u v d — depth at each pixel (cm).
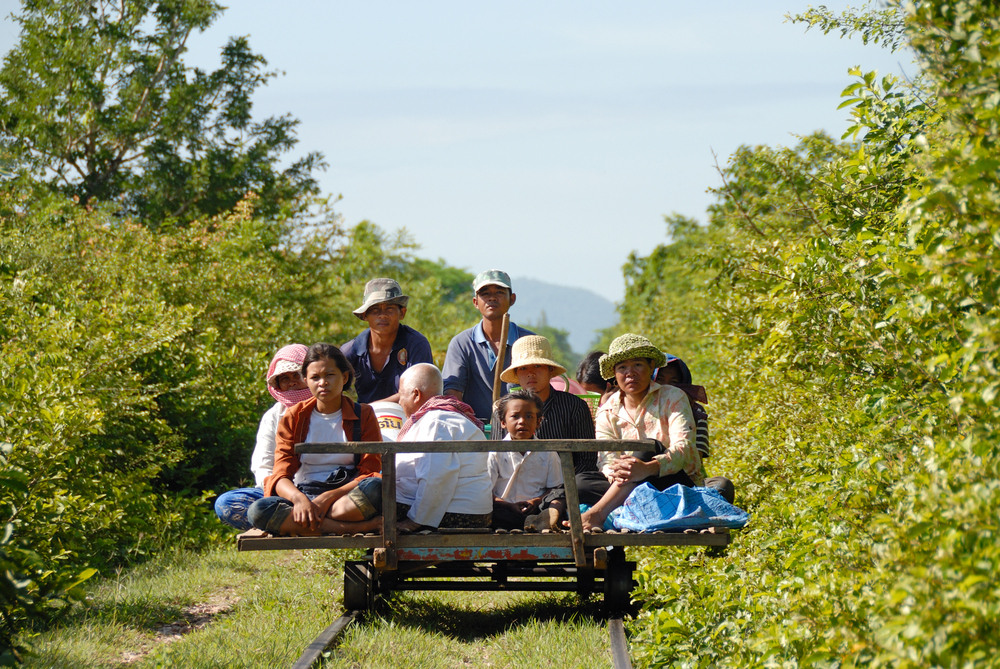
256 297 2941
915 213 659
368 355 1458
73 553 1184
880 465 768
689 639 866
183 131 5500
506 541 991
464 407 1101
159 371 1991
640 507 1023
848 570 700
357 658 952
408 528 1018
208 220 3509
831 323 1042
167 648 988
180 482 1917
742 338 1517
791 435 1238
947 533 540
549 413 1160
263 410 2336
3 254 2291
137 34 5438
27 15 5334
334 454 1062
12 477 856
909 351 846
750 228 1853
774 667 695
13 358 1361
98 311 1711
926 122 883
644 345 1105
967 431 629
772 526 1110
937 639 488
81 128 5281
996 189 550
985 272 583
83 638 1021
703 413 1194
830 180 1230
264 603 1180
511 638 1033
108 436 1611
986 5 603
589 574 1145
